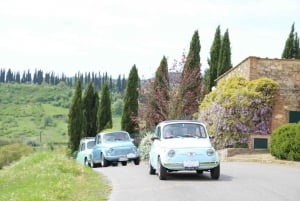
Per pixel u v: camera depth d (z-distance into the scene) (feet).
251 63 102.94
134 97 153.07
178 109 135.13
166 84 139.74
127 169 73.05
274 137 82.28
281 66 102.83
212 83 147.54
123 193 44.75
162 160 53.98
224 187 46.47
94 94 177.17
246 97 100.42
